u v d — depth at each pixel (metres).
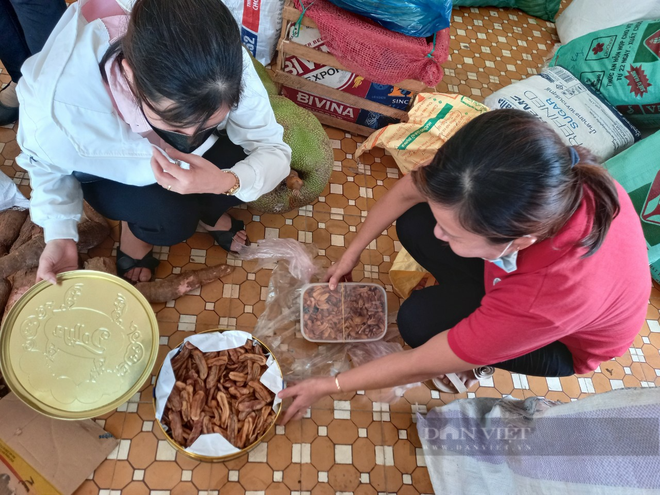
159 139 0.89
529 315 0.76
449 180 0.63
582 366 1.04
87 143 0.84
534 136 0.61
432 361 0.86
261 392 1.08
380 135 1.58
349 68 1.44
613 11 2.02
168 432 1.02
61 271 1.01
